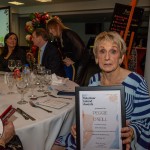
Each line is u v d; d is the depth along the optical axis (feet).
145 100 4.28
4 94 6.04
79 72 10.00
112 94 3.82
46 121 4.25
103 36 4.45
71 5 31.24
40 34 10.00
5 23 17.66
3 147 3.62
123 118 3.82
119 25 12.23
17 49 11.39
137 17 12.12
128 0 26.91
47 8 33.19
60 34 10.51
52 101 5.39
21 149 3.98
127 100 4.32
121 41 4.39
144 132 4.17
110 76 4.65
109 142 3.91
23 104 5.17
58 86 6.98
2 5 31.94
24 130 3.93
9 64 8.84
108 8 28.91
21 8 35.50
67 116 4.93
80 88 3.87
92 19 42.24
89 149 3.96
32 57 11.43
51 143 4.59
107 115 3.85
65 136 5.08
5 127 3.75
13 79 6.89
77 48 10.05
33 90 6.52
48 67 9.74
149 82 10.03
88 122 3.90
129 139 3.88
